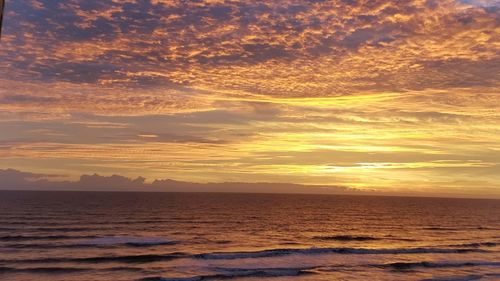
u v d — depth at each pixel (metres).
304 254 33.00
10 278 23.34
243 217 67.44
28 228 44.94
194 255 31.03
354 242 41.91
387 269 27.56
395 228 56.16
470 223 65.25
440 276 25.50
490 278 24.94
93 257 29.52
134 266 26.97
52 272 24.83
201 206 93.00
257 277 24.56
